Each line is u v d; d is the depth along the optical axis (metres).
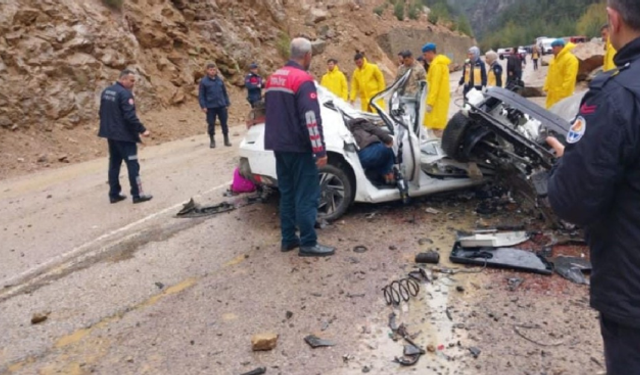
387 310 3.82
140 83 14.58
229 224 5.96
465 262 4.52
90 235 5.93
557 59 9.71
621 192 1.75
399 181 5.80
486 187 6.32
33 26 12.78
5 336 3.76
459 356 3.23
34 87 12.15
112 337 3.67
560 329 3.47
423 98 6.32
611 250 1.80
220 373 3.18
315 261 4.75
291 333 3.58
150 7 16.91
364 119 6.31
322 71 26.12
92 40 13.77
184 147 11.96
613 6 1.76
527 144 4.93
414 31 36.03
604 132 1.68
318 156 4.52
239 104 17.86
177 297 4.21
